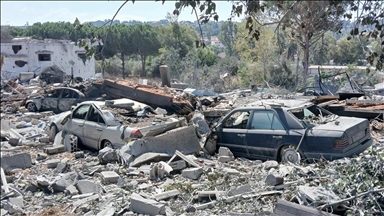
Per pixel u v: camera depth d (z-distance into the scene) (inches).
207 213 271.1
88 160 456.8
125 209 294.2
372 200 227.8
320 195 243.0
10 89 1264.8
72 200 330.0
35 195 352.8
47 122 689.0
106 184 359.6
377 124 493.7
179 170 380.2
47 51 1833.2
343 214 233.6
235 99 702.5
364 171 256.7
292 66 1155.3
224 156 416.2
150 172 366.3
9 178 394.3
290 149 387.2
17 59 1834.4
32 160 475.8
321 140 371.6
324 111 434.6
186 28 1807.3
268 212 249.1
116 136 467.5
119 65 1913.1
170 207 289.3
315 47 697.6
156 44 1863.9
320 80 796.6
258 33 144.9
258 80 1232.2
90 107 517.7
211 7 119.8
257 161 409.1
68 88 839.7
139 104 547.2
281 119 406.0
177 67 1625.2
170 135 439.8
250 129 426.6
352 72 800.3
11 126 704.4
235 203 282.5
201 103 684.7
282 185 294.5
